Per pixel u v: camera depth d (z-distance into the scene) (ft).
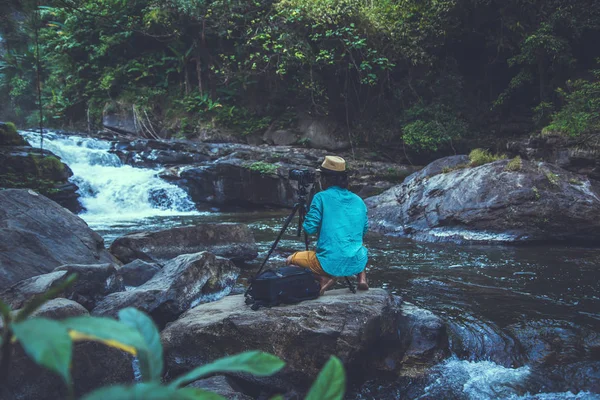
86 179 50.03
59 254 16.31
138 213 48.93
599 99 48.44
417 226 34.47
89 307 13.64
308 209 13.48
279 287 12.10
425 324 13.60
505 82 69.15
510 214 31.78
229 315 11.73
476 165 37.27
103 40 77.15
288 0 64.80
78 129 81.71
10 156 43.86
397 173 60.23
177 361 11.76
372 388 11.66
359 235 13.34
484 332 14.32
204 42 71.87
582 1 60.64
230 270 17.28
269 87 71.97
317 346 11.28
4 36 37.35
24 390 8.66
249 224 39.63
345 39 63.10
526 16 63.31
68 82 83.87
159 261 20.35
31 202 17.67
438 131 62.54
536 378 11.97
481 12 65.05
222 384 10.32
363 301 12.42
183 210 52.19
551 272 22.35
